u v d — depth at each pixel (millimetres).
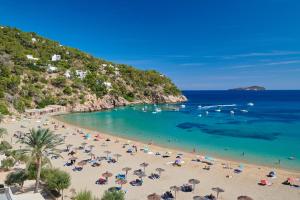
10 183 34812
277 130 96562
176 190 35969
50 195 34188
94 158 55344
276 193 38906
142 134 87812
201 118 131125
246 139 80688
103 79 191250
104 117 131500
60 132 84812
